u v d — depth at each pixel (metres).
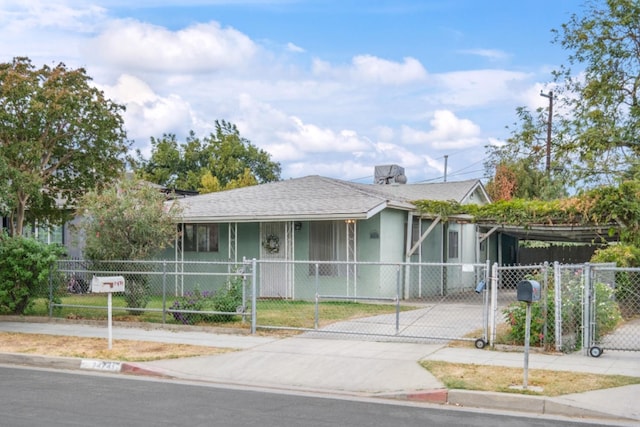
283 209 20.03
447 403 8.47
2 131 22.45
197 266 22.16
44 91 22.95
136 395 8.74
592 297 11.00
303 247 20.75
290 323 14.54
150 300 17.62
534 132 25.11
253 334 13.34
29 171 22.92
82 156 24.56
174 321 14.73
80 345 12.32
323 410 7.96
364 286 19.91
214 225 22.00
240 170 51.34
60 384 9.52
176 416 7.56
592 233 22.48
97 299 18.73
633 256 16.58
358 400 8.59
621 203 17.36
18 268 15.73
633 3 21.70
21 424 7.13
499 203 19.53
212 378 9.90
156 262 14.77
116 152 25.72
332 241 20.44
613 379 9.08
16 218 24.28
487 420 7.54
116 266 16.06
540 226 20.55
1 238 15.91
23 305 16.17
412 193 26.36
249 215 20.12
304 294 20.59
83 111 24.30
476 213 19.81
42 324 15.23
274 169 54.81
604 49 22.34
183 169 52.59
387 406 8.24
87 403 8.23
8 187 18.27
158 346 12.12
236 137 53.47
